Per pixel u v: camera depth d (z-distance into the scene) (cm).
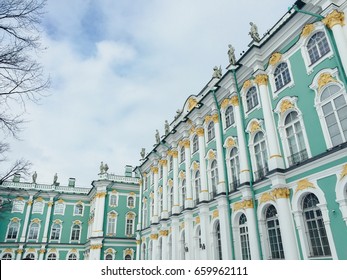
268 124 1678
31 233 4197
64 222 4403
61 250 4222
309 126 1458
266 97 1748
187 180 2541
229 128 2105
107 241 3809
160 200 3138
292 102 1572
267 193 1630
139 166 3819
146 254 3216
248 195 1719
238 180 1938
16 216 4194
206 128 2433
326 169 1322
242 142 1891
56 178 4759
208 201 2156
